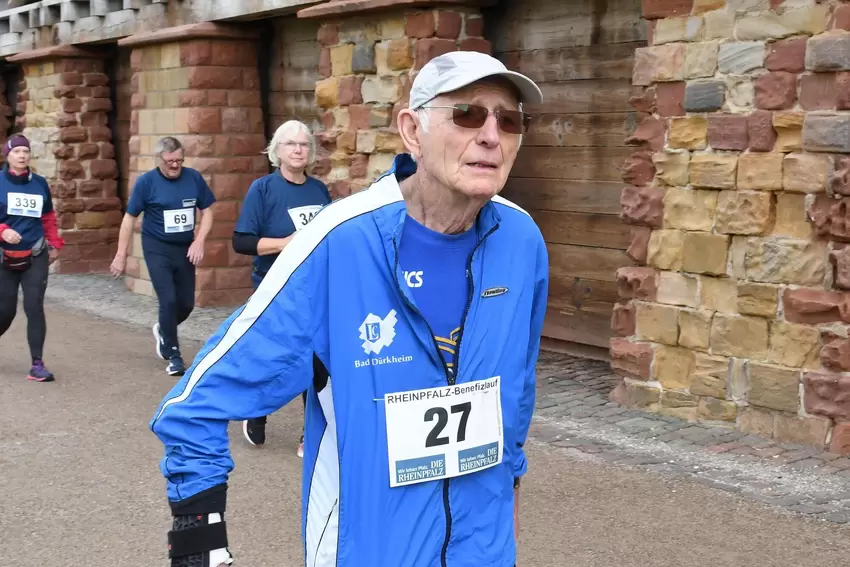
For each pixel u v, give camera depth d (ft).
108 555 14.49
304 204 19.01
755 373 20.04
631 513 15.80
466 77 6.60
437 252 7.10
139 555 14.49
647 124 21.80
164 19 40.16
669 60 21.13
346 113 30.83
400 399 6.93
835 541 14.53
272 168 39.42
